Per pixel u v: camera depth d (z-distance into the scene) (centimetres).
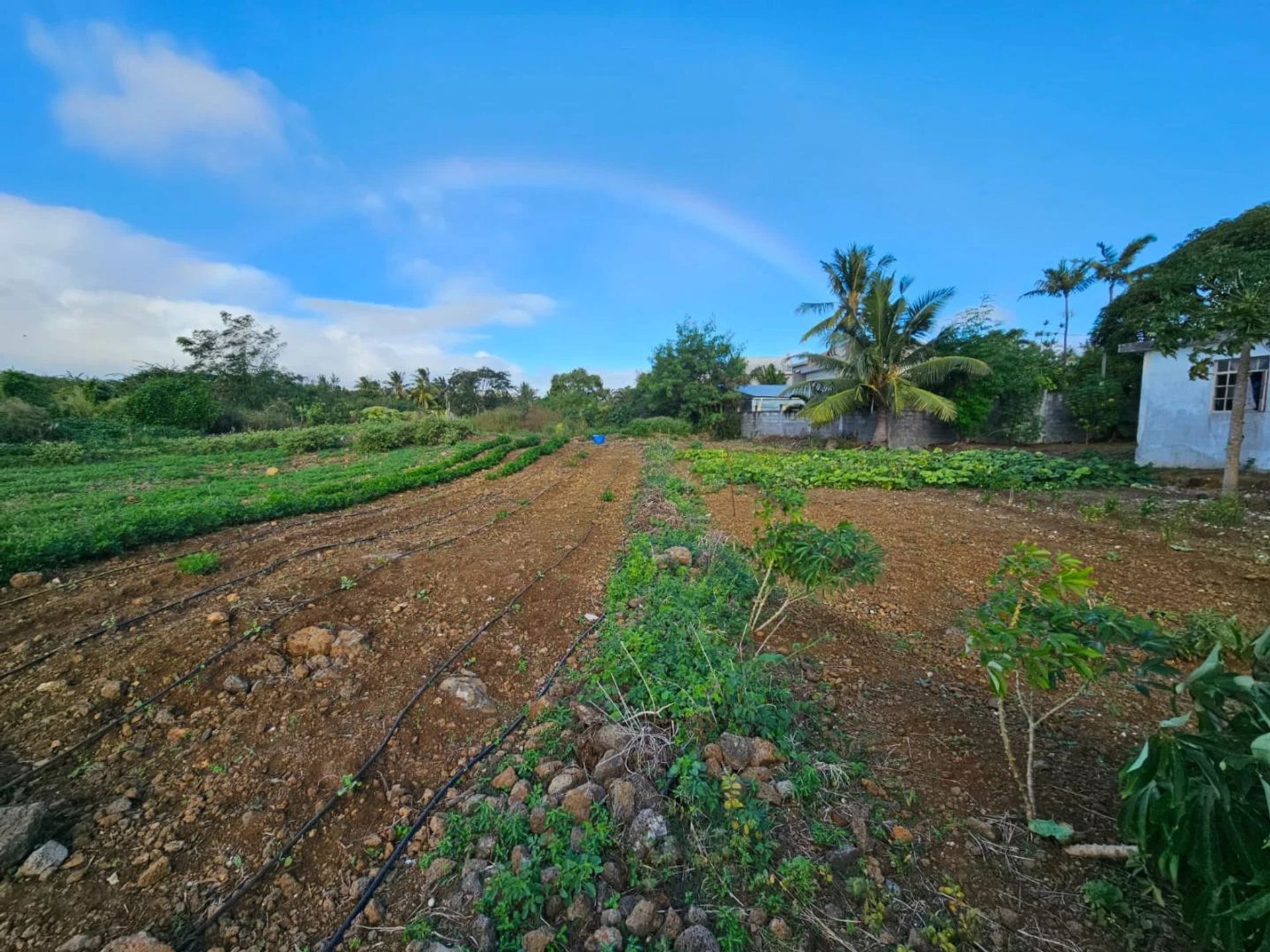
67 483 1216
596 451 2173
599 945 180
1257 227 1081
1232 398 1074
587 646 396
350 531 745
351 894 210
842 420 2514
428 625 423
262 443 2262
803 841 222
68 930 190
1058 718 301
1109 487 1011
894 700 326
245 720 307
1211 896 143
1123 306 1383
